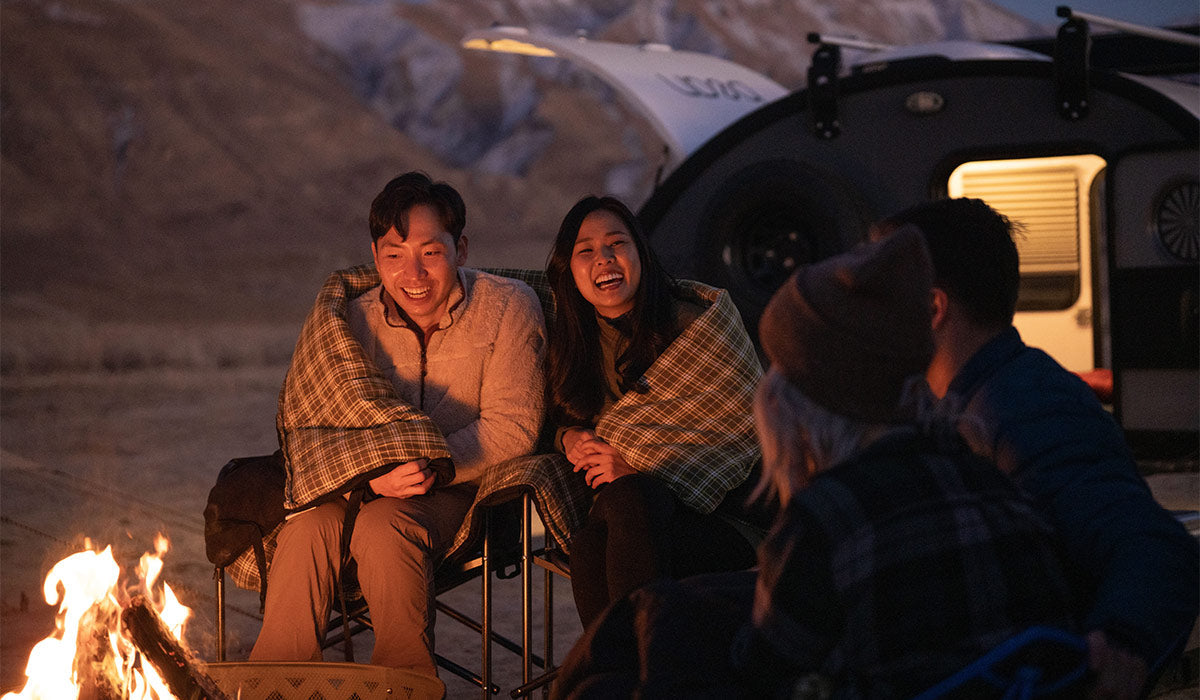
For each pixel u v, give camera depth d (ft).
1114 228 24.11
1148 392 24.09
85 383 54.90
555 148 400.88
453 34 509.76
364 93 452.76
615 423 11.54
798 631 6.26
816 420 6.49
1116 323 24.30
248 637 16.01
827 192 25.44
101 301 144.66
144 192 269.64
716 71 33.58
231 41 401.08
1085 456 7.54
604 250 11.84
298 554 11.34
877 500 6.27
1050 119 24.50
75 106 286.87
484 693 11.70
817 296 6.45
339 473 11.29
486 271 13.47
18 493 24.86
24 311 119.85
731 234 26.53
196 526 22.85
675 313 12.12
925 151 25.49
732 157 27.04
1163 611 6.64
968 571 6.27
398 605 11.07
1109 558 7.02
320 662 10.77
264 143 312.29
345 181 310.04
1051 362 8.21
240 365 69.26
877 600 6.19
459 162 417.28
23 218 232.32
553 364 12.27
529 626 11.54
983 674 6.17
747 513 11.50
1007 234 8.41
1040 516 6.66
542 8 577.84
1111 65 31.30
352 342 11.85
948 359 8.31
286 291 180.75
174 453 33.40
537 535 19.25
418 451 11.34
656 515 10.59
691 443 11.43
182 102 314.96
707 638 7.36
